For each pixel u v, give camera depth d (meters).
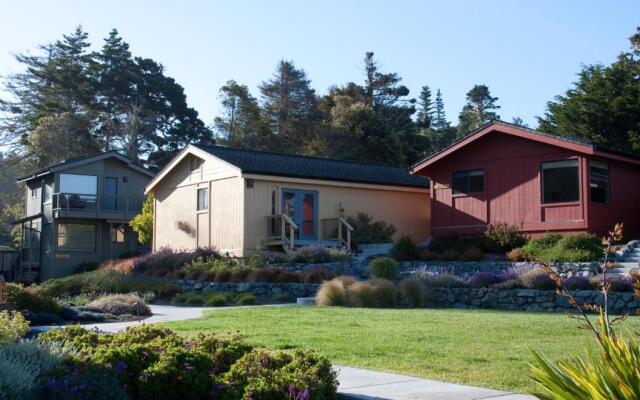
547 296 15.79
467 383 7.44
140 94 61.28
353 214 27.80
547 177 22.61
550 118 38.03
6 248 47.19
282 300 19.48
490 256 22.14
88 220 39.62
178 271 23.62
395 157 48.75
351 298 17.20
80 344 7.48
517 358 8.71
